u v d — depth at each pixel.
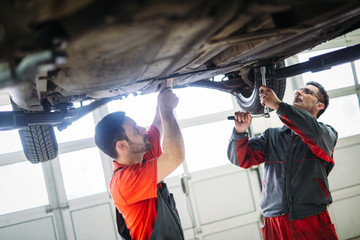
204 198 3.85
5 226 3.48
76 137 3.70
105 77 1.01
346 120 4.16
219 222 3.85
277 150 1.89
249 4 0.70
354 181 4.08
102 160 3.72
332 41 4.10
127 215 1.41
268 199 1.89
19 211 3.52
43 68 0.66
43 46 0.61
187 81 1.77
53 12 0.57
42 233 3.55
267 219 1.92
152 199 1.40
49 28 0.61
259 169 3.97
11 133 3.54
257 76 1.78
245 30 0.96
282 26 0.96
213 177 3.91
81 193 3.68
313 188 1.77
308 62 1.65
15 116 1.39
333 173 4.05
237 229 3.88
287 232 1.79
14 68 0.62
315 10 0.90
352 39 4.15
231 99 4.03
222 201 3.89
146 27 0.66
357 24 1.36
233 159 1.91
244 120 1.79
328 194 1.80
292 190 1.79
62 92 1.25
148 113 3.75
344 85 4.18
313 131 1.62
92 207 3.66
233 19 0.77
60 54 0.63
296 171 1.80
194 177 3.88
